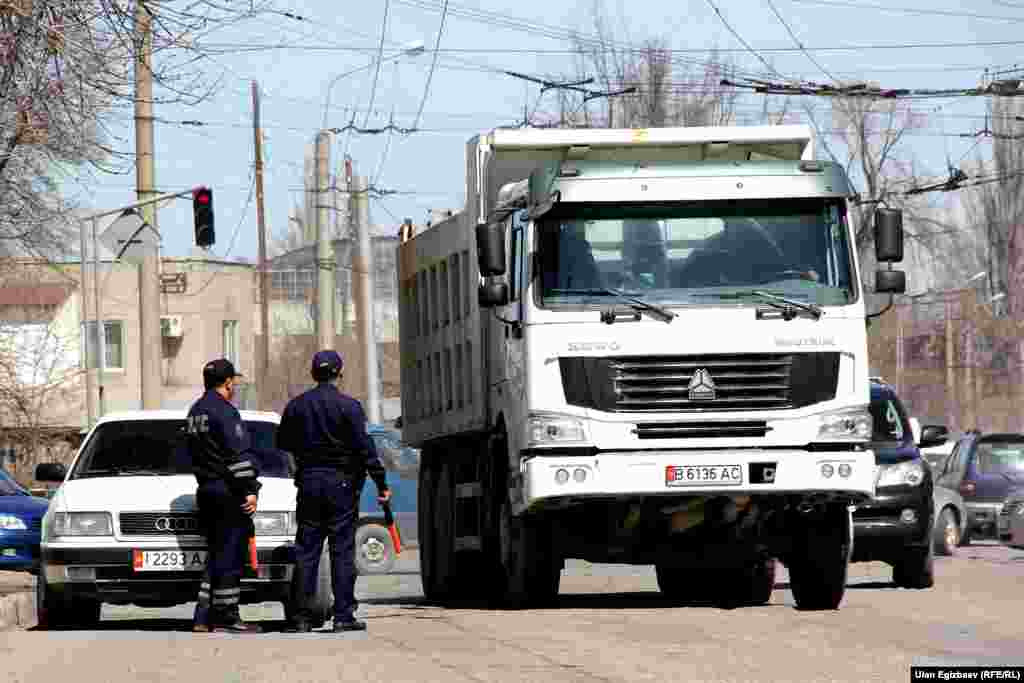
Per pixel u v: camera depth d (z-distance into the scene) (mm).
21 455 99750
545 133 44750
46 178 55750
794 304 38219
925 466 53750
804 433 38094
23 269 95250
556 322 38031
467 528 47469
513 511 40250
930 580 53281
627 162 39000
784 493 37969
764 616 38312
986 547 88312
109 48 42688
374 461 36656
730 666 27906
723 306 38156
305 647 31781
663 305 38094
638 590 55562
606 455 37750
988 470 90875
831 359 38344
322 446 36500
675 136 44094
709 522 38688
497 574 48750
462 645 31766
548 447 37969
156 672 27547
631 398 37906
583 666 27984
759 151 44188
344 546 36531
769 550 39812
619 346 37938
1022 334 196375
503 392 41688
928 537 52844
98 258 85500
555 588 41219
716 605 44406
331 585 37125
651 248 38500
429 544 52812
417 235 54219
